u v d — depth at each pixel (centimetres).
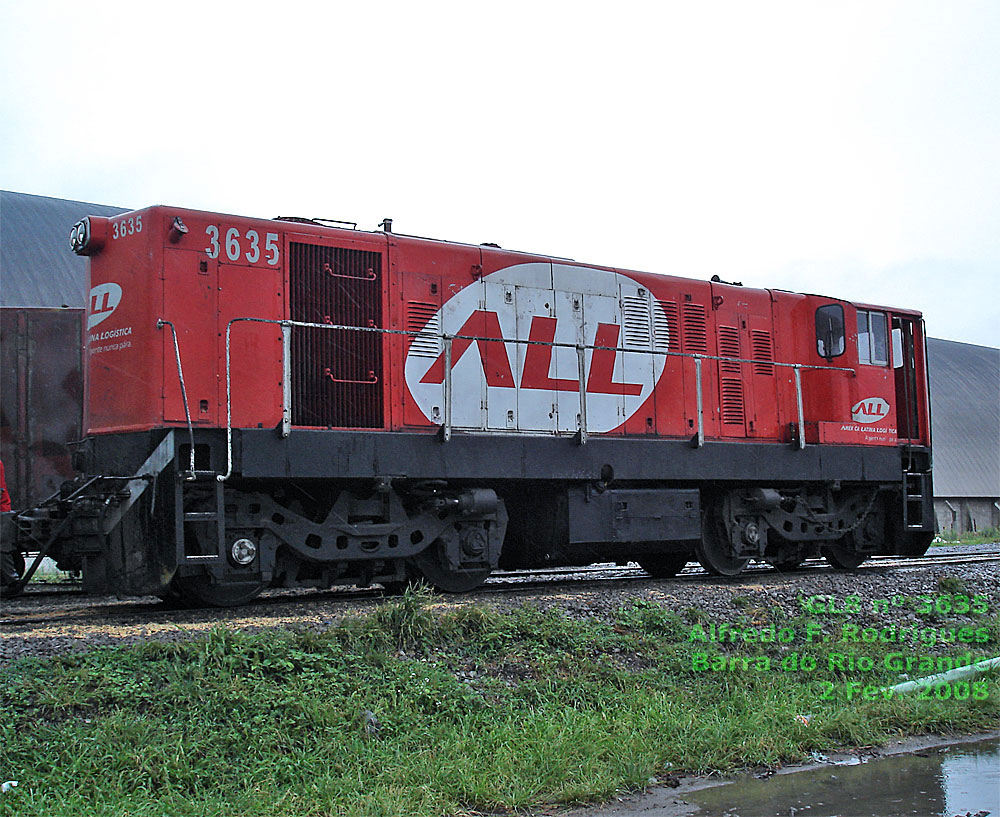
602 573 1464
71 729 562
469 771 584
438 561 1037
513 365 1108
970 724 768
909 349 1480
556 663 755
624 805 575
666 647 823
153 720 584
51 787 522
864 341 1386
